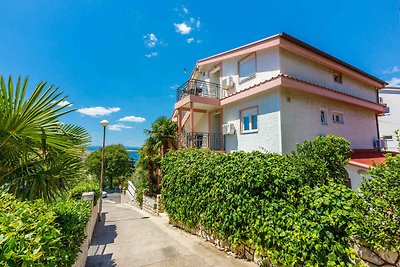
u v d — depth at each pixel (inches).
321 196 132.3
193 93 485.7
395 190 105.3
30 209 83.0
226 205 195.9
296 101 366.3
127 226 343.0
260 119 376.8
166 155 342.3
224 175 205.3
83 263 179.0
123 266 179.5
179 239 249.1
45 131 126.7
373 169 120.3
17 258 50.6
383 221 104.9
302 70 397.4
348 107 470.9
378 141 518.3
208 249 211.2
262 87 358.9
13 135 118.7
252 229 165.2
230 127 433.1
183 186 278.2
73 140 163.9
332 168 229.9
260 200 165.5
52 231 74.6
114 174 1354.6
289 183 163.2
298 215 136.3
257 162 181.5
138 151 591.5
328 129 410.0
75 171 145.0
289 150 340.5
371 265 111.5
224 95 483.5
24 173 128.3
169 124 520.7
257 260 170.1
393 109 740.0
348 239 117.3
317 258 119.2
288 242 134.3
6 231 56.1
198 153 277.1
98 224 375.2
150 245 231.6
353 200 118.6
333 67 440.5
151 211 492.1
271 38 364.8
